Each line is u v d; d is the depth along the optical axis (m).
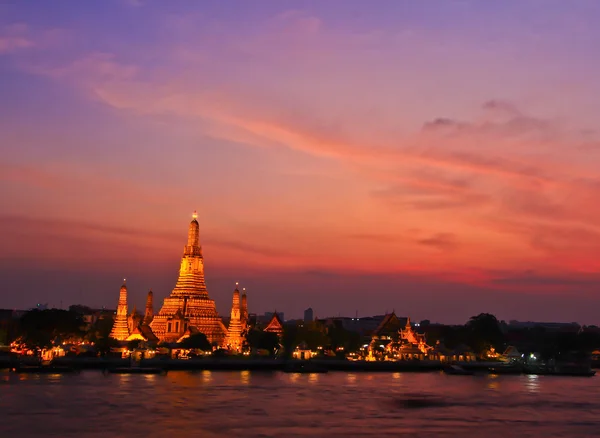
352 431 131.50
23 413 143.62
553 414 159.50
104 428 129.12
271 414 148.62
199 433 126.44
